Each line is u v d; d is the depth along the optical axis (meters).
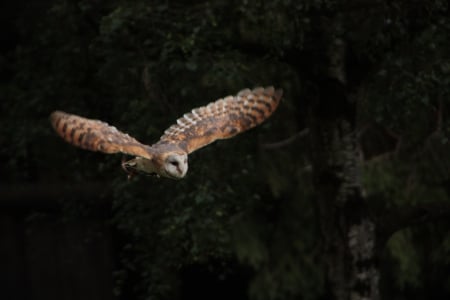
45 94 22.56
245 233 26.59
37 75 23.56
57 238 28.52
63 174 23.88
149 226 21.00
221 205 19.97
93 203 23.55
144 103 20.28
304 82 21.25
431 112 22.64
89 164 22.75
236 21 19.83
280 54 19.30
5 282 30.31
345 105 21.00
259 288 27.44
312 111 21.39
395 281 29.31
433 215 21.20
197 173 19.91
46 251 29.09
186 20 19.66
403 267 25.61
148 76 20.23
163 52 19.03
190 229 19.75
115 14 18.81
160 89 20.53
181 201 19.88
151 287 20.56
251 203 21.84
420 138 23.17
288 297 29.20
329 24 19.58
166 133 10.21
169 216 20.22
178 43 19.03
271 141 24.39
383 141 26.19
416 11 19.38
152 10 19.55
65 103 22.72
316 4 18.44
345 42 20.33
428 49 19.47
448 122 20.84
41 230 28.44
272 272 27.42
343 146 21.20
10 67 25.09
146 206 20.89
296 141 24.80
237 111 10.19
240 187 21.30
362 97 21.42
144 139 20.36
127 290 28.97
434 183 24.73
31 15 24.83
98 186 23.56
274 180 25.14
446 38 19.25
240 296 33.41
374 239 21.56
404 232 25.64
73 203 23.48
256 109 10.09
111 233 28.80
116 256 29.08
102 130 8.74
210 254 20.72
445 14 19.97
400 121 21.77
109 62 20.44
